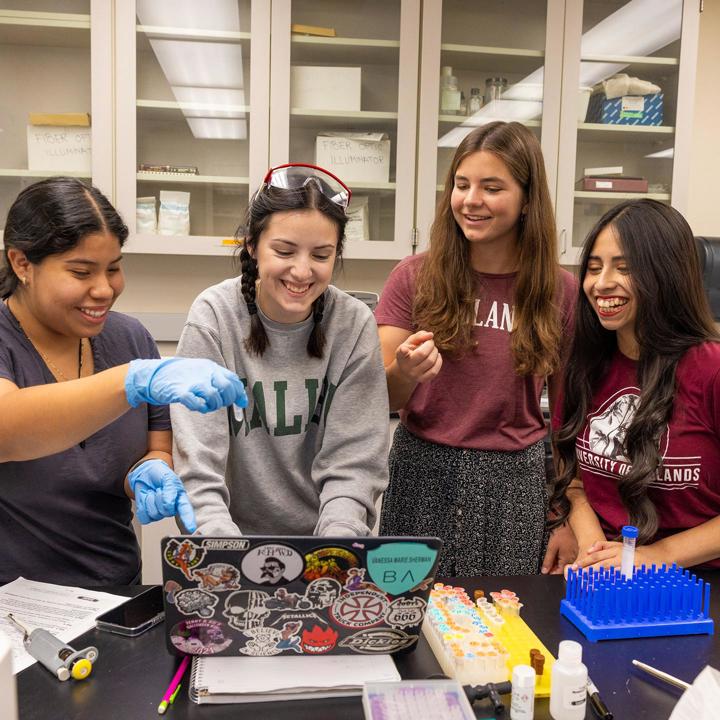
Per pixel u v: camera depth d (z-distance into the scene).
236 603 0.75
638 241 1.15
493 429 1.37
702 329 1.18
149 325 2.69
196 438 1.00
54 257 0.93
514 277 1.39
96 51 2.32
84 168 2.43
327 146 2.52
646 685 0.77
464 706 0.66
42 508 1.07
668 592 0.90
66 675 0.75
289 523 1.10
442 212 1.40
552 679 0.71
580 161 2.68
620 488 1.18
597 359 1.29
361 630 0.78
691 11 2.59
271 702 0.72
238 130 2.49
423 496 1.38
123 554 1.16
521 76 2.58
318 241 0.95
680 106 2.62
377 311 1.48
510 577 1.06
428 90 2.49
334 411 1.09
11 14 2.33
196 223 2.52
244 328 1.07
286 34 2.41
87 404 0.81
